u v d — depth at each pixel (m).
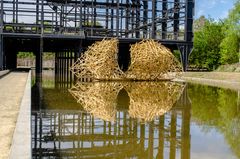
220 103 19.28
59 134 10.67
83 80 36.22
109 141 9.98
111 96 21.69
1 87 19.81
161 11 43.25
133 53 36.59
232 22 67.25
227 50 69.12
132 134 10.89
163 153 8.82
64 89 25.97
